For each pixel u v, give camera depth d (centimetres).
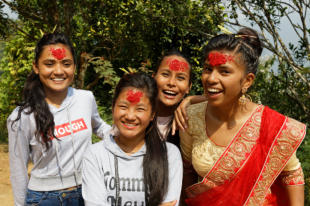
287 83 414
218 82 169
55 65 211
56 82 212
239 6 432
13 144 207
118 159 178
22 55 796
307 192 362
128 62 764
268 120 179
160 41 763
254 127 180
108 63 628
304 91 420
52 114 210
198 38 777
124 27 646
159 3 548
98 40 718
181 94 243
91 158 178
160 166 177
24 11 621
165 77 241
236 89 171
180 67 237
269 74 418
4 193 486
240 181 183
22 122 203
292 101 420
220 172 184
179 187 183
